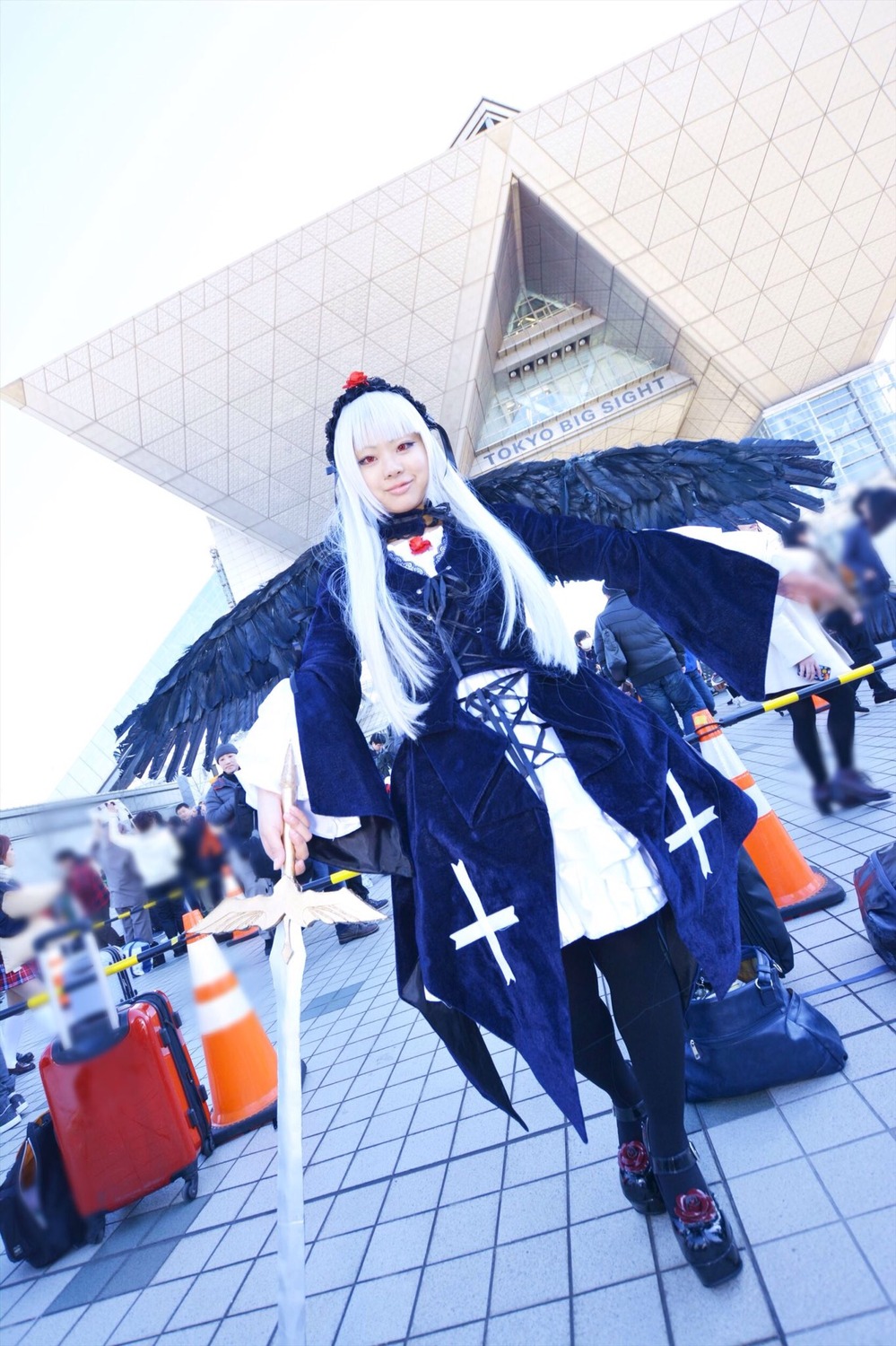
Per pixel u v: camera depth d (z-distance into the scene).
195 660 1.92
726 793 1.45
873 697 7.13
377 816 1.29
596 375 37.62
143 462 33.22
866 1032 1.92
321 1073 3.23
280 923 1.28
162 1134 2.52
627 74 26.81
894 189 28.62
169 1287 2.03
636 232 29.95
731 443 1.62
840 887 2.82
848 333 32.28
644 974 1.30
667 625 1.40
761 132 27.61
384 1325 1.54
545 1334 1.35
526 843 1.24
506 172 28.52
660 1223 1.52
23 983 2.95
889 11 25.36
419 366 32.19
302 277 29.61
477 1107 2.38
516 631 1.38
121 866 6.06
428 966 1.25
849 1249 1.27
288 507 35.25
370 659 1.36
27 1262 2.49
